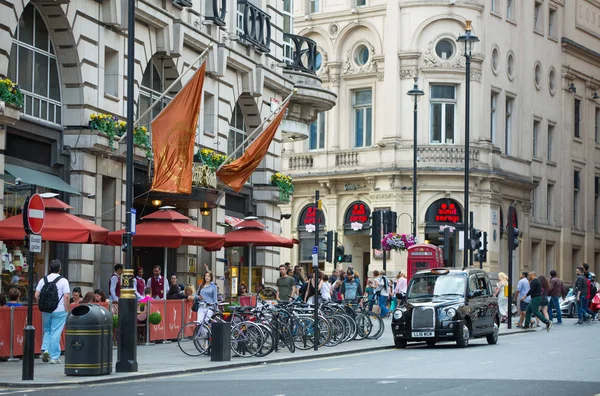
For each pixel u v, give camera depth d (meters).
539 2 80.94
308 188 75.00
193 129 33.06
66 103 33.47
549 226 81.81
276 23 49.12
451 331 33.78
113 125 34.06
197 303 31.72
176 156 32.81
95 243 30.05
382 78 72.12
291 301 35.09
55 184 32.25
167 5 38.62
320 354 30.72
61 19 32.53
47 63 32.88
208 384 21.64
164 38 38.16
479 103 71.38
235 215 46.94
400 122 71.00
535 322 50.28
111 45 35.19
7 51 29.17
